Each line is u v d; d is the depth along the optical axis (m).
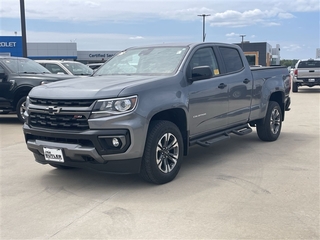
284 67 8.90
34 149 5.43
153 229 4.03
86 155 4.93
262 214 4.37
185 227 4.05
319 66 22.91
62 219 4.34
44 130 5.21
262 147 7.84
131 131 4.89
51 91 5.27
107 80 5.56
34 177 5.96
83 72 14.34
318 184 5.41
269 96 8.05
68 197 5.04
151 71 6.04
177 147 5.59
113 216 4.38
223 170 6.16
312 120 11.60
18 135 9.59
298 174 5.89
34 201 4.92
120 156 4.91
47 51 52.12
